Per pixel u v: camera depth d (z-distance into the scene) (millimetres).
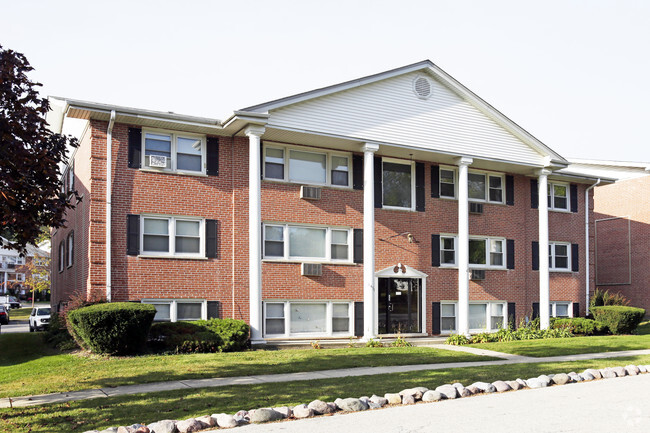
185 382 12938
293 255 21781
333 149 22812
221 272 20422
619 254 34156
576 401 10562
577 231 28734
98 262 18547
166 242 19859
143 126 19766
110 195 18922
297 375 14039
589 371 13586
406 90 23141
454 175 25641
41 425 8984
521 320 26234
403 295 23703
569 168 36844
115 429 8328
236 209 20750
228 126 20047
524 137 25391
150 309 16750
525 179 27219
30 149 9820
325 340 21531
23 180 9688
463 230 23938
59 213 10164
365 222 22078
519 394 11383
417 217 24281
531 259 27047
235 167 20891
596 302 29281
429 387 12023
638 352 19359
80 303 17984
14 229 9914
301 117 20797
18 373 14523
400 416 9336
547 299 25656
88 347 17484
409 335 23328
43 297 78625
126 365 15023
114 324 16172
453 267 24938
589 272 28953
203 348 17781
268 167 21625
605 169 35094
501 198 26672
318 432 8281
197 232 20359
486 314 25625
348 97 21844
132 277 19078
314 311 22031
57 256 28828
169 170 19938
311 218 22062
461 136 24109
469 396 11195
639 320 26531
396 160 24188
